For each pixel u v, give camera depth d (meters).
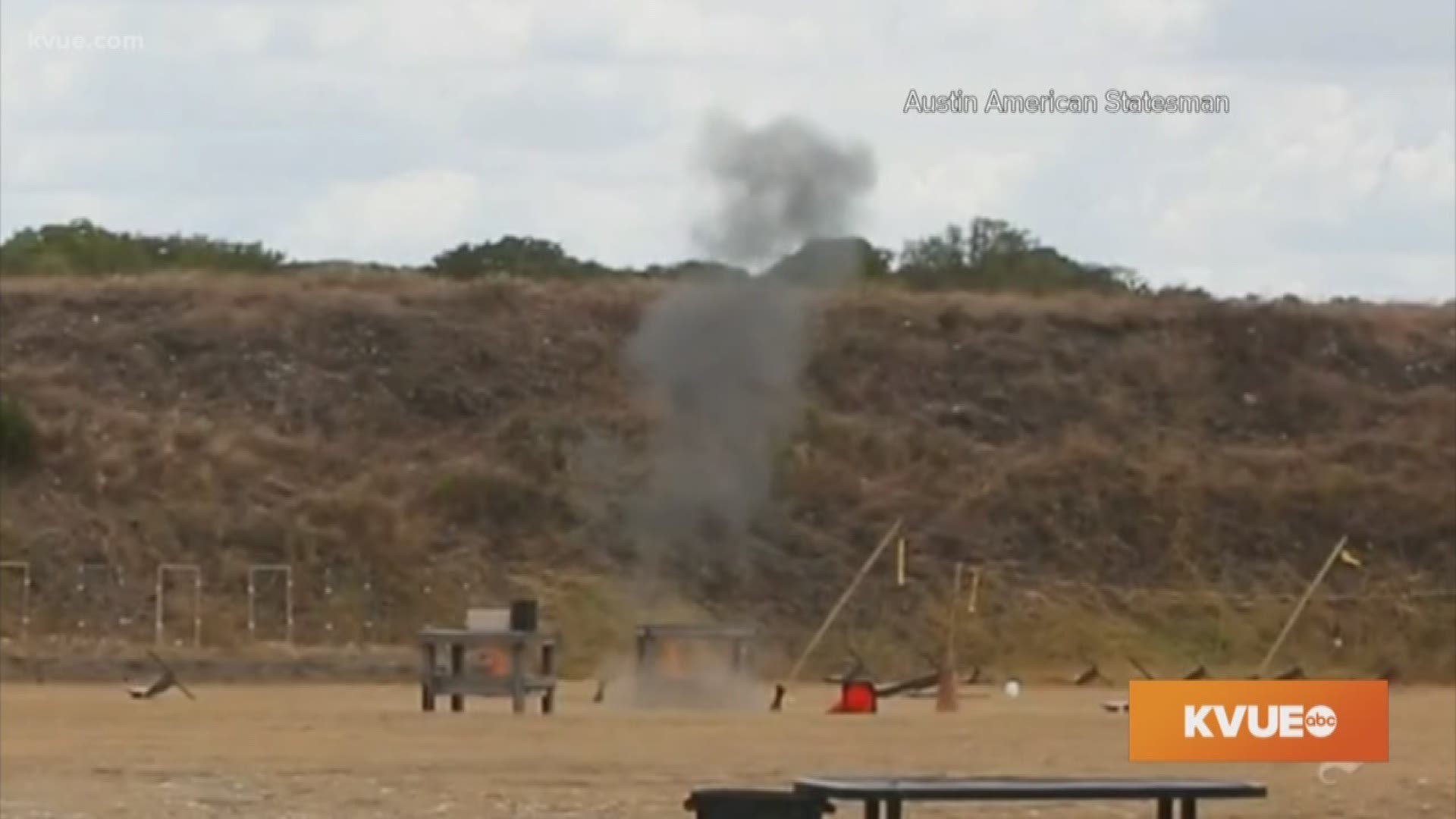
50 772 90.56
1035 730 117.06
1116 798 60.59
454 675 131.00
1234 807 79.88
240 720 121.75
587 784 87.00
